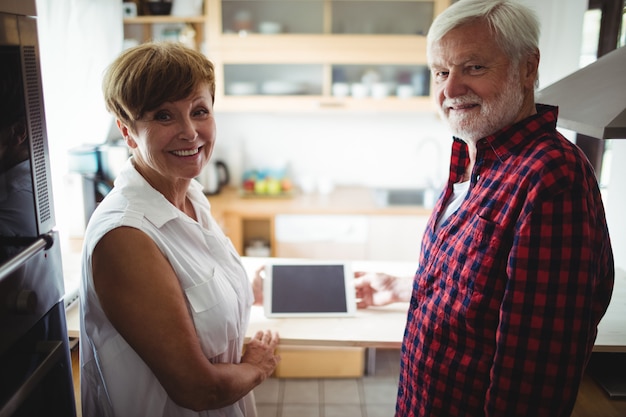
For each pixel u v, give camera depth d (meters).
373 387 2.85
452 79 1.13
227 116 3.70
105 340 1.17
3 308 1.03
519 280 1.01
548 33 2.51
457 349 1.16
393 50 3.20
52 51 2.21
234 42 3.18
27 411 1.13
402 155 3.75
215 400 1.14
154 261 1.08
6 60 1.06
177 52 1.10
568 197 0.98
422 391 1.24
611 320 1.66
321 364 2.88
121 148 2.58
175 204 1.25
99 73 2.52
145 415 1.19
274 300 1.74
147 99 1.07
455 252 1.15
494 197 1.10
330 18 3.18
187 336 1.08
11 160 1.10
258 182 3.53
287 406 2.68
